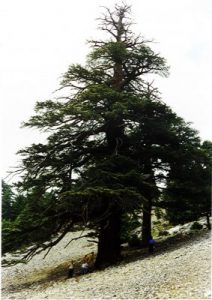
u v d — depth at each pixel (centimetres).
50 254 3791
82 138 2500
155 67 2612
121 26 2714
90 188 1958
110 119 2362
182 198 2681
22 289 2211
